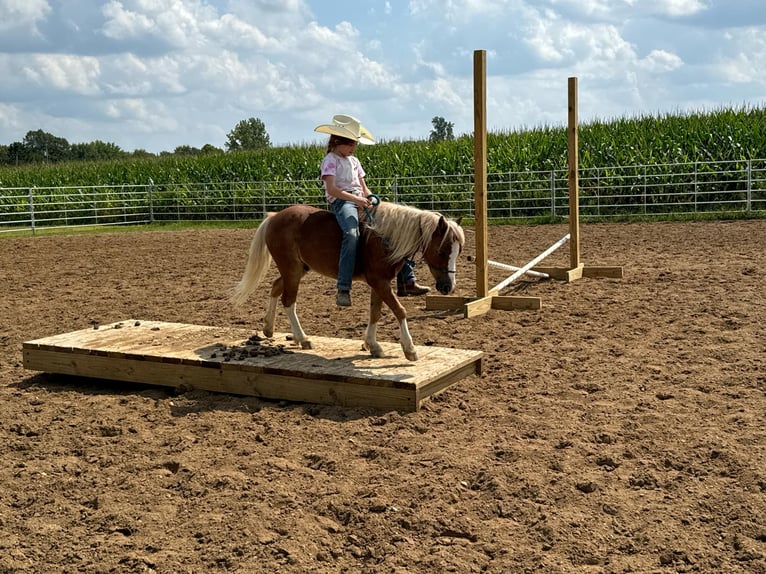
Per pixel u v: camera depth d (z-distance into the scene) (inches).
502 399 233.6
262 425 214.8
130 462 189.3
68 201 1077.1
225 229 904.9
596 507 158.9
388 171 1018.7
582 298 394.6
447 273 230.1
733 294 381.7
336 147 245.3
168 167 1163.9
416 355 242.2
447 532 151.2
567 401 229.5
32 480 180.7
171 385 251.8
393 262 233.3
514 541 146.8
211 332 287.9
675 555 140.0
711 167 844.6
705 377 247.3
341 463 185.6
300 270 256.5
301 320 363.3
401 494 167.0
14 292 468.8
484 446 193.5
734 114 924.6
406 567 138.8
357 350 259.8
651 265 497.0
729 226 698.8
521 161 934.4
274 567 139.4
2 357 307.3
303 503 164.7
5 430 217.5
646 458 183.5
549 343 302.8
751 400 223.3
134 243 748.0
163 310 400.2
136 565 140.4
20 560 143.3
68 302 431.5
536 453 187.0
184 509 163.6
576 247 459.5
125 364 256.8
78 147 3326.8
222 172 1130.7
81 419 224.8
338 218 238.1
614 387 241.0
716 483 168.4
